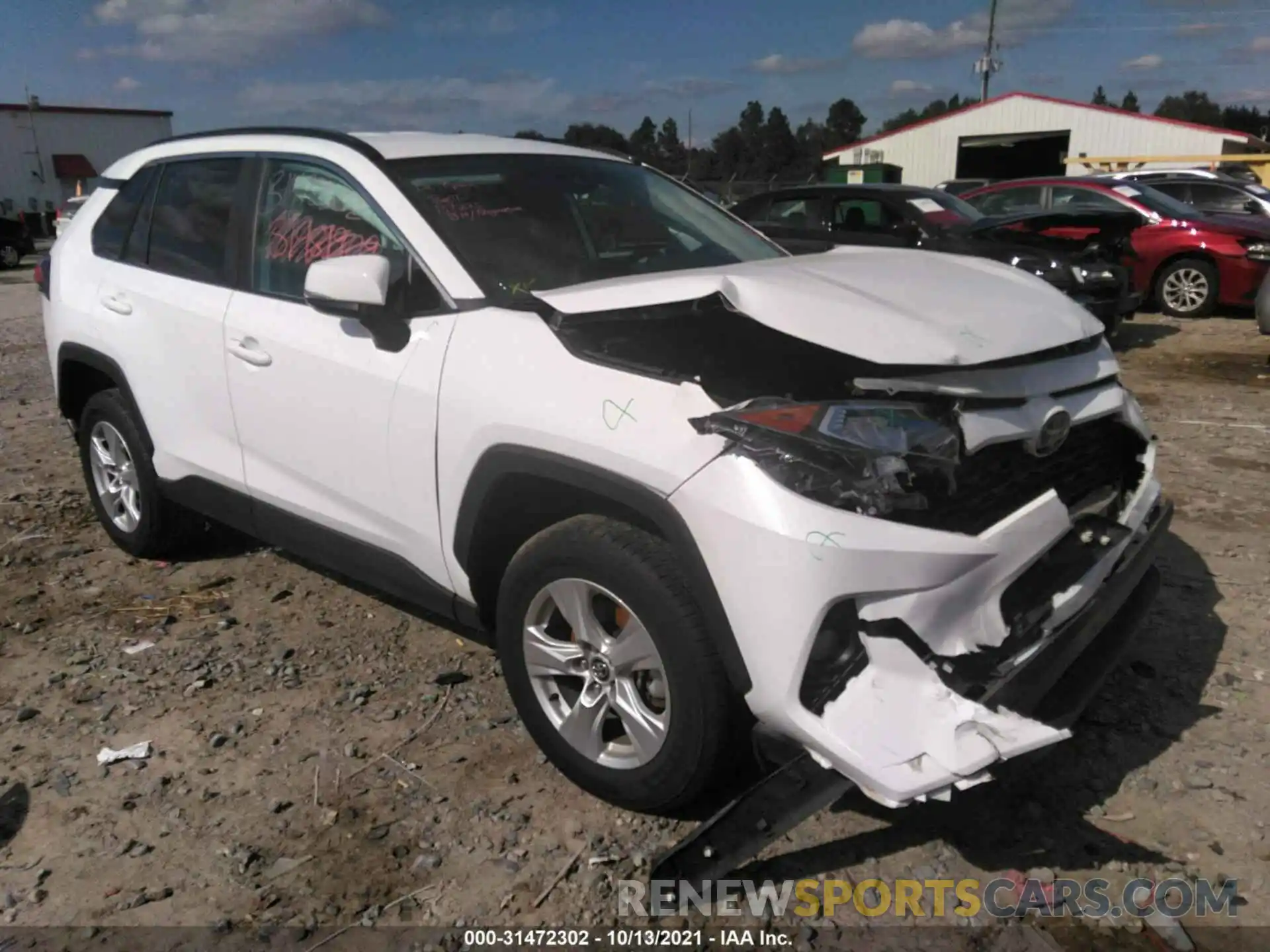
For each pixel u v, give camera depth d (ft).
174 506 14.62
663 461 8.04
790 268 10.16
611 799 9.30
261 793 9.85
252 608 13.83
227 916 8.32
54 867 8.91
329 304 9.86
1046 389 8.84
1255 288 36.06
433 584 10.50
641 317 8.95
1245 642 12.32
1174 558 14.82
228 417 12.32
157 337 13.15
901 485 7.79
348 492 10.98
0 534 16.57
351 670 12.14
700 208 13.43
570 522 8.98
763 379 8.84
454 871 8.79
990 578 8.05
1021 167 126.72
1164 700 11.11
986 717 7.55
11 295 53.72
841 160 131.64
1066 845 8.98
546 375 8.96
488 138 12.58
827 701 7.75
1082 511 9.45
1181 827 9.16
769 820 7.79
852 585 7.57
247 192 12.41
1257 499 17.19
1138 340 33.42
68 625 13.35
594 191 12.25
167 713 11.26
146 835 9.29
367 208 11.00
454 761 10.29
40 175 162.61
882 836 9.16
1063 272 27.53
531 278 10.53
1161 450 20.13
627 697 8.93
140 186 14.38
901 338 8.32
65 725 11.04
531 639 9.52
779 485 7.63
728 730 8.31
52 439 22.47
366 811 9.55
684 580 8.25
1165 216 38.14
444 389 9.65
